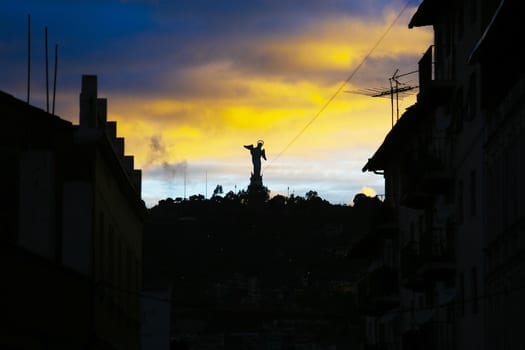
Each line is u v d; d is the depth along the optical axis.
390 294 70.38
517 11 37.97
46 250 34.91
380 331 79.00
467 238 52.12
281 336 111.38
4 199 34.88
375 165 75.50
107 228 42.09
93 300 36.84
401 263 62.56
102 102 40.44
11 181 35.03
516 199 42.31
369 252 82.94
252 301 117.69
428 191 57.25
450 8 54.97
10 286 25.16
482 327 48.66
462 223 53.41
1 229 34.66
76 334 34.19
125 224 49.34
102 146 38.94
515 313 42.03
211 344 110.25
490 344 46.91
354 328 112.12
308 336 112.69
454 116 54.25
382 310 74.25
